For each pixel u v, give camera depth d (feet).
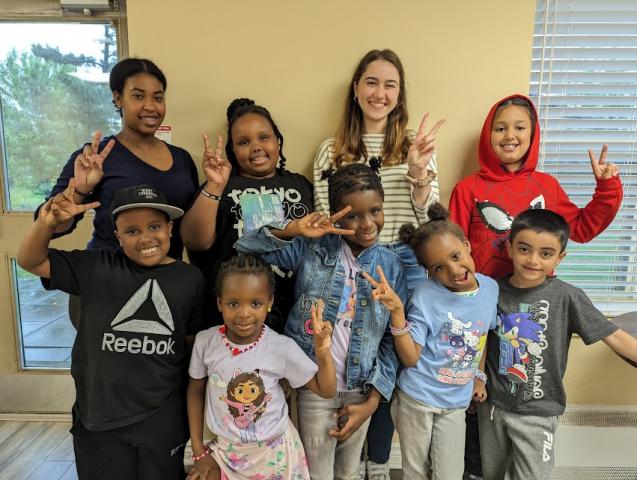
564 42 5.33
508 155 4.76
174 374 3.78
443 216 4.04
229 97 5.20
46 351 6.55
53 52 5.84
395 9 5.05
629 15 5.24
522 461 4.21
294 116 5.25
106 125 6.01
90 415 3.59
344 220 3.71
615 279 6.00
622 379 5.82
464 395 4.03
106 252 3.79
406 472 4.17
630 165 5.61
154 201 3.63
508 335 4.20
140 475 3.75
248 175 4.65
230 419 3.57
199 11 5.01
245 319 3.50
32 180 6.15
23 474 5.51
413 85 5.21
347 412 3.84
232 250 4.39
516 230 4.11
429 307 3.94
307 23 5.07
